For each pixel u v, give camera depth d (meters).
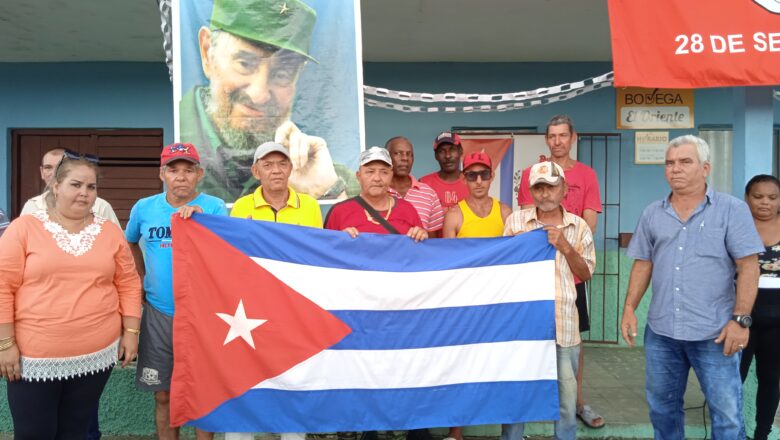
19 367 2.77
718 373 3.15
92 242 2.91
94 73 6.66
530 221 3.48
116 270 3.07
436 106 6.71
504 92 6.70
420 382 3.31
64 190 2.80
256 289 3.23
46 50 6.21
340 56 4.04
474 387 3.34
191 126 3.95
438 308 3.35
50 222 2.87
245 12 3.97
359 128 4.05
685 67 3.76
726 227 3.14
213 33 3.94
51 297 2.79
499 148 6.69
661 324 3.29
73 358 2.82
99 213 3.86
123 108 6.68
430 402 3.31
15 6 5.02
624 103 6.69
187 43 3.94
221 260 3.22
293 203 3.52
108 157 6.75
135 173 6.75
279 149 3.34
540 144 6.67
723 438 3.18
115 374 4.21
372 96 6.72
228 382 3.18
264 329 3.22
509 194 6.70
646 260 3.44
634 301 3.46
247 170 3.98
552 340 3.35
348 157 4.05
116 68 6.66
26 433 2.82
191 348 3.18
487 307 3.36
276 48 3.99
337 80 4.04
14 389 2.82
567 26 5.50
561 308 3.36
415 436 3.95
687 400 4.73
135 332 3.11
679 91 6.68
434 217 4.11
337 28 4.04
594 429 4.22
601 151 6.71
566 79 6.69
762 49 3.74
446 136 4.52
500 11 5.12
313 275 3.29
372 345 3.30
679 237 3.23
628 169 6.71
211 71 3.96
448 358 3.33
